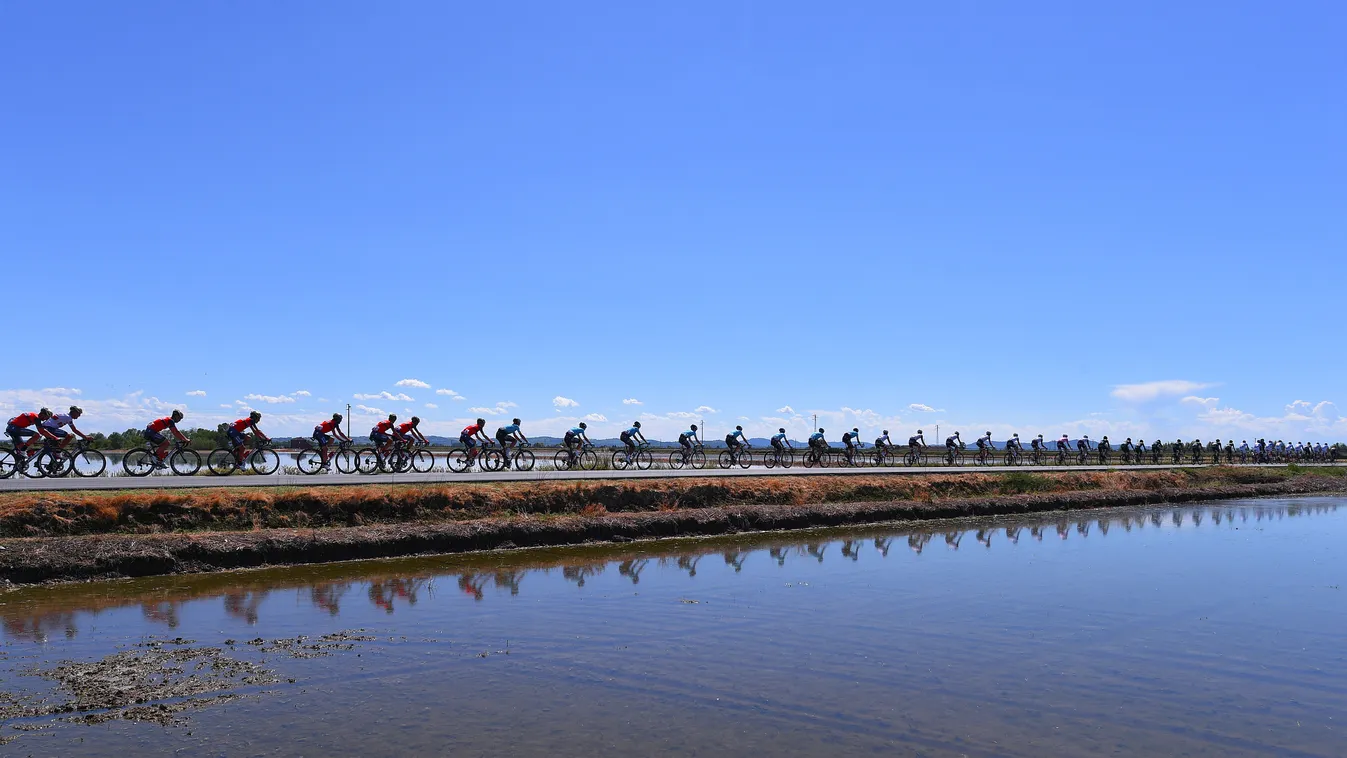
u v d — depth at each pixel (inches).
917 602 663.8
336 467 1210.6
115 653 488.4
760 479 1342.3
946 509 1376.7
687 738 368.5
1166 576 801.6
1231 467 2539.4
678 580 750.5
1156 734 384.8
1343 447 4680.1
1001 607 649.0
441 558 848.9
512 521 957.8
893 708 411.8
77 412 1037.8
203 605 616.1
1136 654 518.6
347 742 358.3
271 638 527.2
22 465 988.6
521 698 418.3
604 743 361.4
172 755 342.6
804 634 554.6
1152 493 1770.4
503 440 1317.7
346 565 795.4
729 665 479.5
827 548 975.6
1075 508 1573.6
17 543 700.0
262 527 846.5
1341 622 613.0
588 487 1096.8
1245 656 517.7
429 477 1136.2
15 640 512.1
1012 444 2336.4
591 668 470.6
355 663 474.9
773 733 376.2
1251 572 832.9
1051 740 374.9
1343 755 365.4
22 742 353.4
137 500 806.5
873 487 1437.0
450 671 462.0
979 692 438.9
